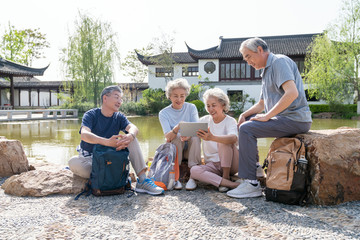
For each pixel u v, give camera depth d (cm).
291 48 2358
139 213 201
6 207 214
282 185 212
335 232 164
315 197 213
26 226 177
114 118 272
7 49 3109
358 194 224
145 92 2259
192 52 2509
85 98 2033
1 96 2950
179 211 205
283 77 223
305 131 240
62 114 1762
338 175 215
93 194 244
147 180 257
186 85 296
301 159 212
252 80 2411
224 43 2656
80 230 172
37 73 2250
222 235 164
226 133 271
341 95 1828
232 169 274
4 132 889
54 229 173
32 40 3412
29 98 3116
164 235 165
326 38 1844
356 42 1772
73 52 1947
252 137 235
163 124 292
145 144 626
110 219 190
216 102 264
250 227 175
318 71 1822
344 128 272
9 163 305
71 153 520
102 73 1959
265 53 239
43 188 248
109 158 237
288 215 193
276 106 223
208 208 210
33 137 761
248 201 227
